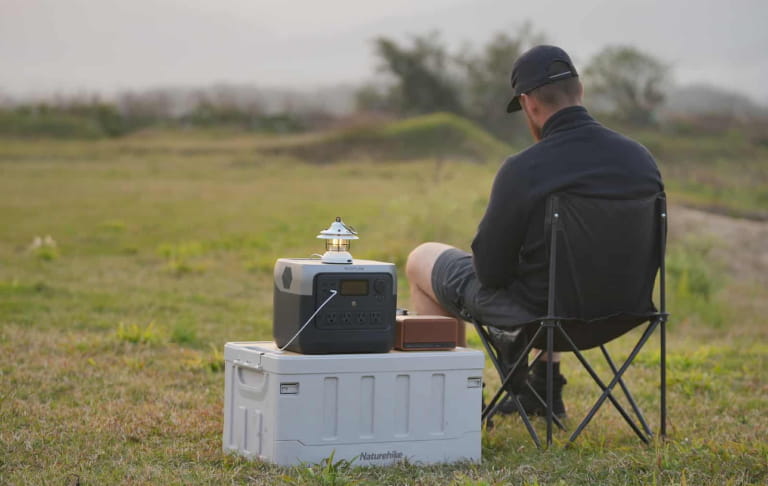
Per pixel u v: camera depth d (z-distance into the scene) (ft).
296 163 234.99
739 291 77.77
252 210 121.70
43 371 33.55
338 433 21.75
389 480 20.94
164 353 39.04
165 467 22.02
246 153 263.49
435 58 519.19
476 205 91.66
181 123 427.74
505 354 24.21
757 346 49.44
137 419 26.89
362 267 21.93
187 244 87.71
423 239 84.07
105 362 35.96
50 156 233.35
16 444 23.54
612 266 22.72
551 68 23.50
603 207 22.34
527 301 23.17
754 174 238.07
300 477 20.42
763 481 21.04
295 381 21.34
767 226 114.21
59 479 20.52
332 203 131.03
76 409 27.91
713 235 96.37
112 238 93.25
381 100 556.51
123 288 60.80
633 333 54.70
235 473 20.98
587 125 23.12
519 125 466.70
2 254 77.77
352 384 21.81
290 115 457.27
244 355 22.58
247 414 22.63
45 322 45.60
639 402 32.32
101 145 286.25
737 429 27.76
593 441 24.81
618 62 513.86
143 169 199.72
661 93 511.81
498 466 22.61
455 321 23.20
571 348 24.18
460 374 22.81
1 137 323.37
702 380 36.11
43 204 123.54
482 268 23.32
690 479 21.04
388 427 22.18
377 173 196.95
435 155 274.57
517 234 22.74
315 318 21.54
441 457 22.70
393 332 22.44
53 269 69.67
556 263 22.43
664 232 23.67
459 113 494.59
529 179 22.36
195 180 176.65
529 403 28.40
